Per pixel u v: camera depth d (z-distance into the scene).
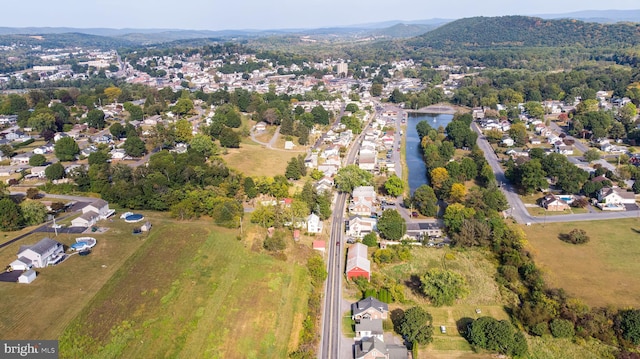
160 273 90.94
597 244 112.56
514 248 107.75
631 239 114.62
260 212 119.62
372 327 80.44
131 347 71.81
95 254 96.94
